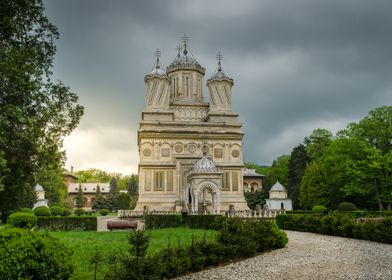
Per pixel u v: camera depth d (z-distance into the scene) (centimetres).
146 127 7712
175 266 1652
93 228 3900
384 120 6431
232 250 2020
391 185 6222
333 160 6881
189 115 8431
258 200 9625
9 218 3503
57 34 2191
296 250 2406
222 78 8331
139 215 6378
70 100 2138
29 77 1856
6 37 1909
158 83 8125
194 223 3909
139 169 7488
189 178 6512
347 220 3291
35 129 1881
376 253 2269
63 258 1173
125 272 1443
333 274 1678
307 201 7794
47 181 9750
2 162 1678
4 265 1042
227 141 7831
